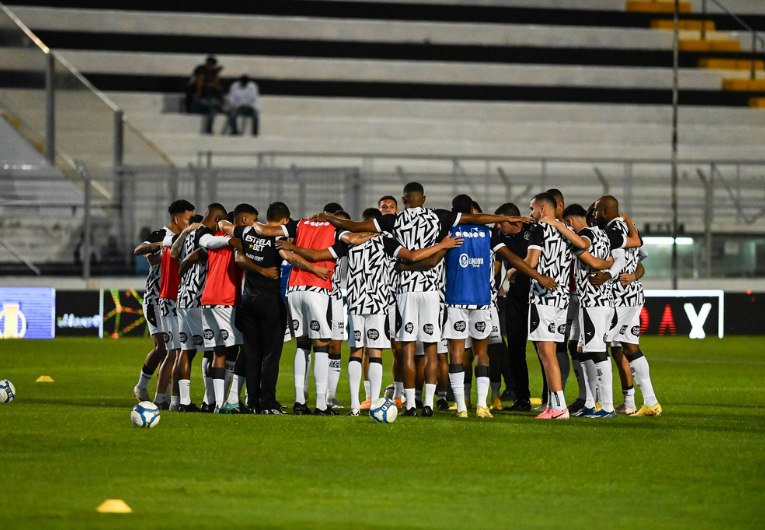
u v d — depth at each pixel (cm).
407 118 11444
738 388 4381
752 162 9019
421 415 3341
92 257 7781
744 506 2017
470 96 11862
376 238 3344
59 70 8375
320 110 11356
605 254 3281
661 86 11931
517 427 3041
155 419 2944
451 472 2325
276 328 3350
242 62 11556
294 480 2214
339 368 3625
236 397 3484
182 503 1978
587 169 10538
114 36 11625
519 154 10906
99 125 8356
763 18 12606
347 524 1838
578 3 12450
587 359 3341
